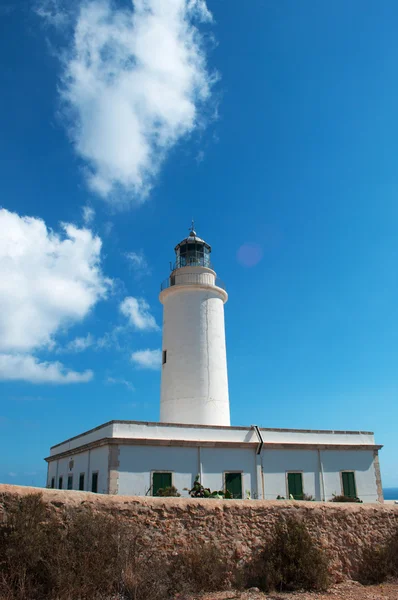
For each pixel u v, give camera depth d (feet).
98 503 35.04
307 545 38.93
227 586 36.35
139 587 31.55
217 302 100.17
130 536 34.12
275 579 37.17
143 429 75.51
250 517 39.63
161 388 95.76
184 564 35.55
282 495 81.35
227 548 37.78
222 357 96.94
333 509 42.93
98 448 77.36
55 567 29.81
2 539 30.07
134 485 72.08
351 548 41.96
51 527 31.78
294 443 84.43
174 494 70.13
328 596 36.19
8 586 28.17
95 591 30.22
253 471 80.69
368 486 88.58
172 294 99.45
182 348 94.58
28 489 33.14
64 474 93.97
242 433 81.87
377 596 36.50
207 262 105.50
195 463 77.00
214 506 38.65
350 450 88.84
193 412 90.27
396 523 44.83
